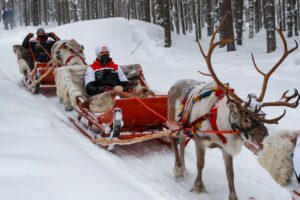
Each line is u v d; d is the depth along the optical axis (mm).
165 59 18062
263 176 6312
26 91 10945
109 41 19812
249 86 10789
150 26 21922
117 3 51281
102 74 8297
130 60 16641
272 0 19766
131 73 8680
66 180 4711
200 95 5586
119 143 6625
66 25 22078
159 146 7562
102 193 4492
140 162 6805
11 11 34562
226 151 5227
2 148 5641
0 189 4324
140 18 39812
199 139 5551
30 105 8938
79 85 8414
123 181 5125
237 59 17219
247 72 13523
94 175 4980
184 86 6309
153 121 7320
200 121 5406
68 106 8633
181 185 6016
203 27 50844
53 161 5289
